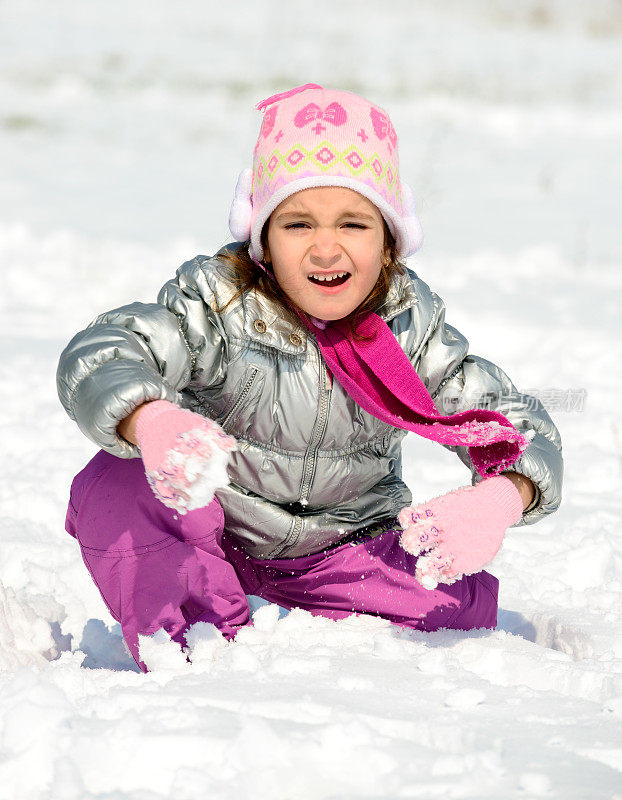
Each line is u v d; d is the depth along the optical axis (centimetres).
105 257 1766
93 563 535
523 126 3738
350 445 567
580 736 412
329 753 382
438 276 1783
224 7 5850
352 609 578
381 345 552
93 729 401
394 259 568
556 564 723
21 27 4853
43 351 1238
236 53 4753
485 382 588
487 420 542
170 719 403
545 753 395
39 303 1494
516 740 406
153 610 523
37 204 2255
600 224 2367
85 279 1630
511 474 545
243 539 580
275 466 558
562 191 2784
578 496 897
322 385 546
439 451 1008
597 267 1936
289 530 571
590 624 605
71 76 4000
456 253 1972
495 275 1834
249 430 552
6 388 1087
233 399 546
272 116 557
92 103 3647
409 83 4322
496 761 383
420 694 452
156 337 525
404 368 553
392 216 548
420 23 6038
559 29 6209
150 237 1981
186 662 499
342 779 371
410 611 571
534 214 2452
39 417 1011
